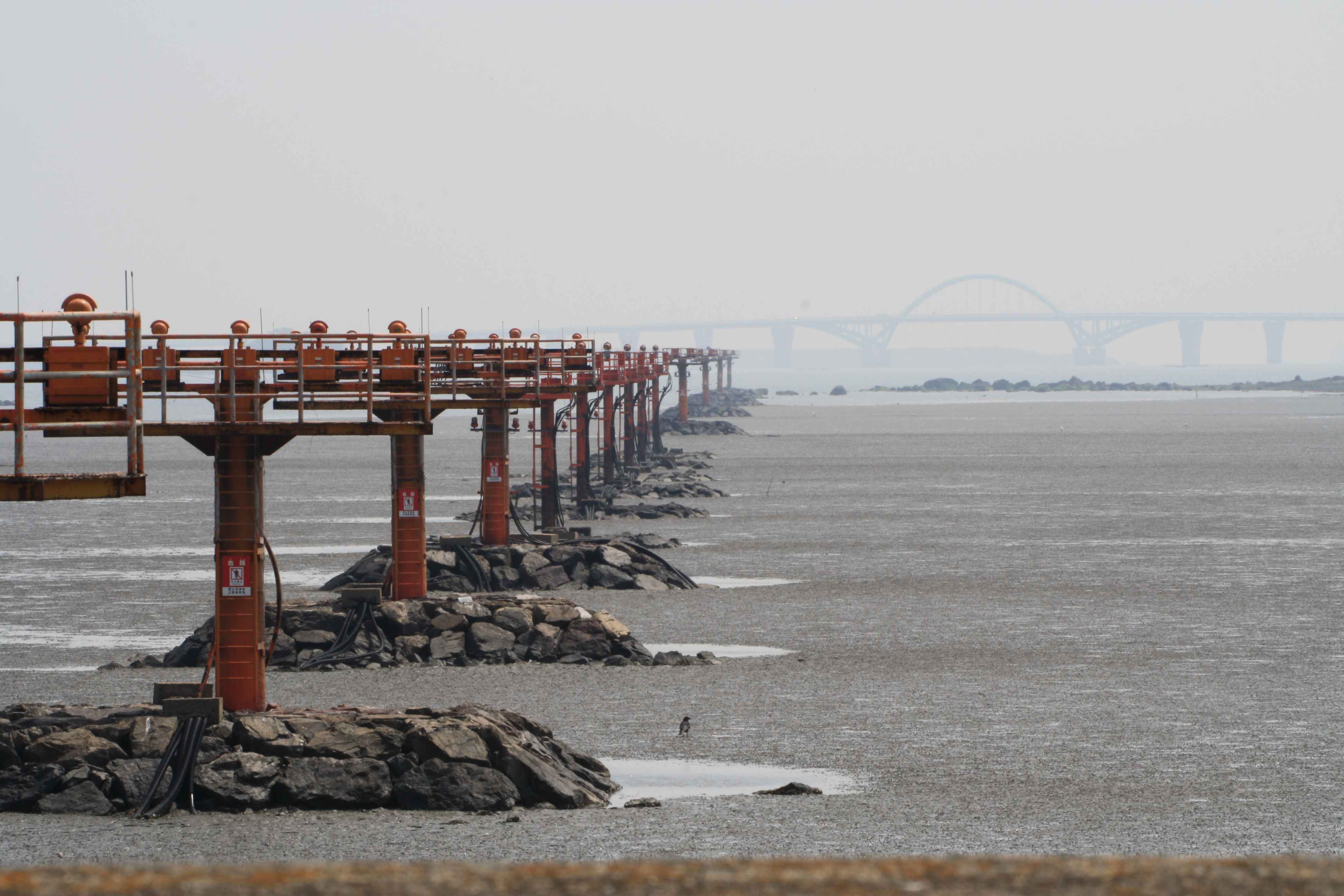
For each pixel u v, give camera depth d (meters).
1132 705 83.06
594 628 100.31
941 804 63.09
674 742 75.25
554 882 26.88
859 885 26.83
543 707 83.75
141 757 64.00
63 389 55.59
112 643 106.69
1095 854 55.75
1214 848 56.56
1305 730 76.81
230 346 70.06
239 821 60.59
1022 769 69.19
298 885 26.42
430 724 65.25
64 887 26.09
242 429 68.25
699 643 104.81
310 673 94.75
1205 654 98.75
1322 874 27.36
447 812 62.28
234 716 66.50
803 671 93.88
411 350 107.31
